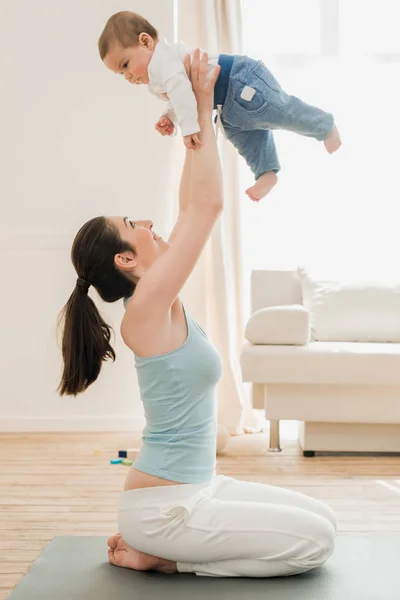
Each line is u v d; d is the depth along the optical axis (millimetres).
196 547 1876
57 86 4195
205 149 1898
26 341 4207
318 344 3605
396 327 3846
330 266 4457
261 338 3555
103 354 1967
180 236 1879
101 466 3375
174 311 1927
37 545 2307
